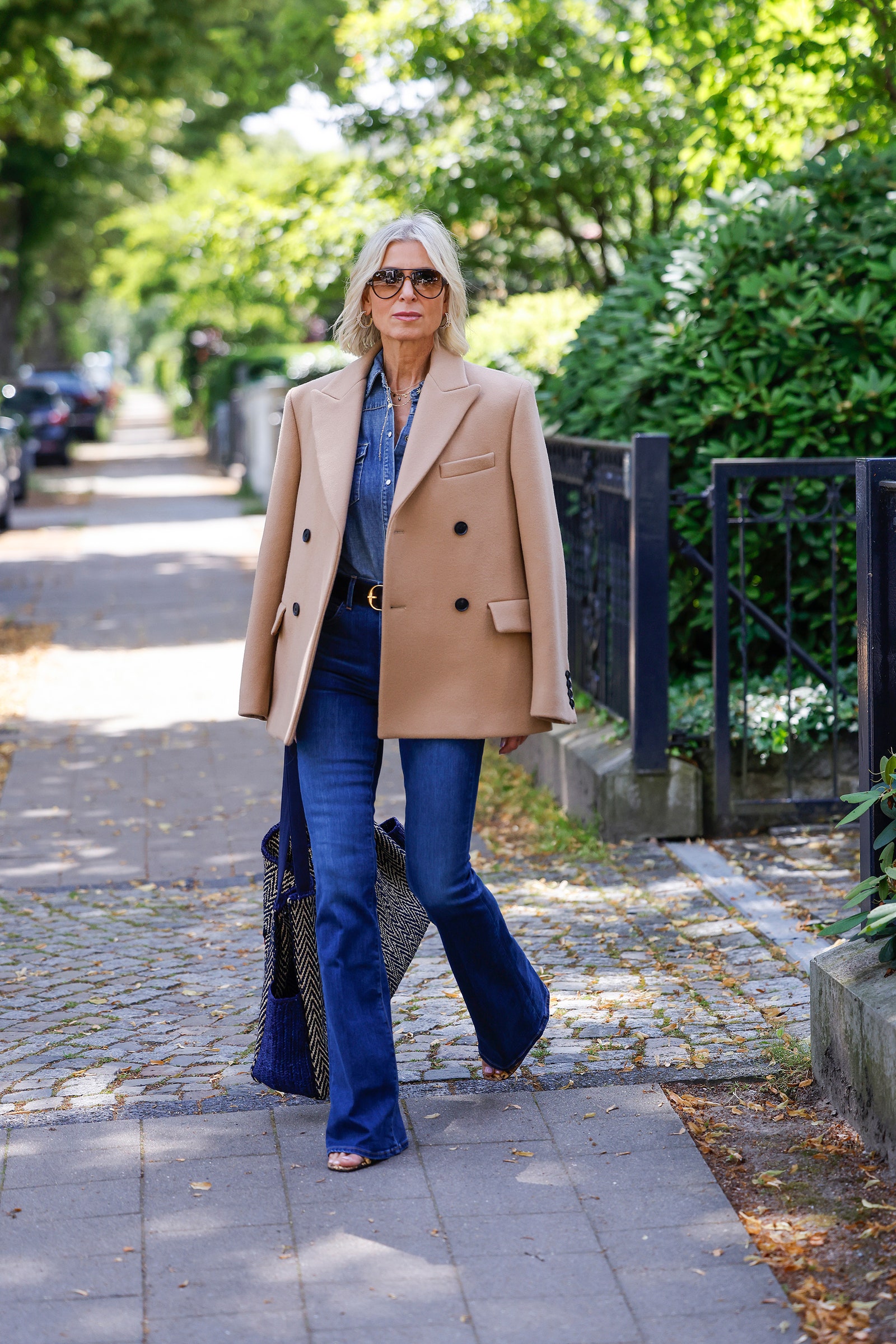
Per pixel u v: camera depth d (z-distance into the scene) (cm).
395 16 1859
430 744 456
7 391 4709
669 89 1744
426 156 1872
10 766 1053
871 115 1162
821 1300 370
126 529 2727
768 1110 476
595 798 831
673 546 879
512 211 1906
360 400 458
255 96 2445
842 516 810
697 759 827
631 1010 565
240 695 478
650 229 1898
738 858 779
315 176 2103
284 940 461
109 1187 435
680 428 892
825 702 830
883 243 893
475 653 453
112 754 1078
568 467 985
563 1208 418
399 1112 455
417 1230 408
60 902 751
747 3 1130
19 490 3388
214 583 1975
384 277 449
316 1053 462
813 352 866
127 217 5062
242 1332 363
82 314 8662
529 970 491
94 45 3366
